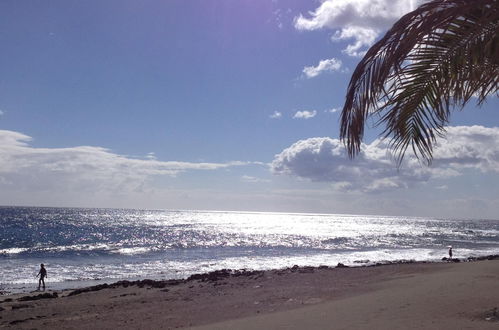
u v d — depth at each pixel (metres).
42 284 24.69
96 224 102.75
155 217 170.75
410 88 4.04
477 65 3.83
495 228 167.62
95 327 12.02
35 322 13.24
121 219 136.75
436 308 9.80
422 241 70.94
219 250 48.91
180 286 19.84
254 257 41.62
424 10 3.47
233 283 19.61
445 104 4.08
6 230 74.69
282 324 9.50
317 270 23.38
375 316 9.47
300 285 17.91
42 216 136.38
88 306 15.72
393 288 14.55
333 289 16.06
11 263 34.81
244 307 13.52
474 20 3.57
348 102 3.90
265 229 103.19
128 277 28.02
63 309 15.31
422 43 3.79
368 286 16.20
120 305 15.62
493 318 8.52
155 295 17.45
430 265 23.64
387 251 50.41
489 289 12.16
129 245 53.12
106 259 38.72
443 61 3.87
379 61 3.68
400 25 3.54
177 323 11.73
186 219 163.12
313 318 9.89
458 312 9.23
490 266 19.48
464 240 76.81
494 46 3.48
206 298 16.05
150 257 40.75
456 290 12.27
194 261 37.59
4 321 13.48
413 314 9.34
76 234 70.44
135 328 11.52
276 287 17.66
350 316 9.71
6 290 22.61
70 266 33.44
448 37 3.74
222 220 170.75
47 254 42.12
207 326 10.33
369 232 97.94
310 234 84.38
